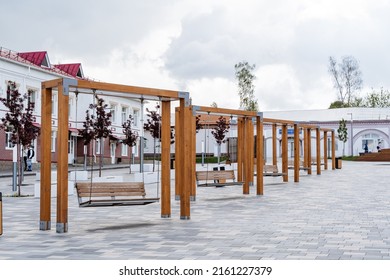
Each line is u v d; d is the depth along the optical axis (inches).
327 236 391.9
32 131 893.8
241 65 2962.6
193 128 668.7
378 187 875.4
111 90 439.2
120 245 361.4
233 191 815.7
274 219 492.4
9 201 692.1
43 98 435.5
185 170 497.0
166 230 429.4
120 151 2143.2
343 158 2321.6
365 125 2502.5
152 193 803.4
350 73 3496.6
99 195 460.4
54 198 703.7
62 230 420.2
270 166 956.0
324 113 2714.1
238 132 806.5
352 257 312.3
